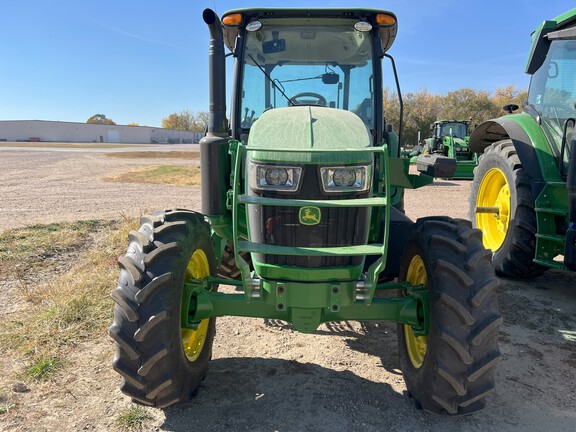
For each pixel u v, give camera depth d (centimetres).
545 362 338
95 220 809
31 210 922
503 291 479
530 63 488
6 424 258
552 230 437
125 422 261
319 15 353
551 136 457
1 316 395
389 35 392
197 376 282
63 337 355
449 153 1730
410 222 357
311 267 255
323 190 249
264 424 262
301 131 265
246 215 277
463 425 264
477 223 588
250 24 346
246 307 274
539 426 265
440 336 241
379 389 299
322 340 370
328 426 261
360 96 377
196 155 3281
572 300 456
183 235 265
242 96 372
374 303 271
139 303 238
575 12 440
